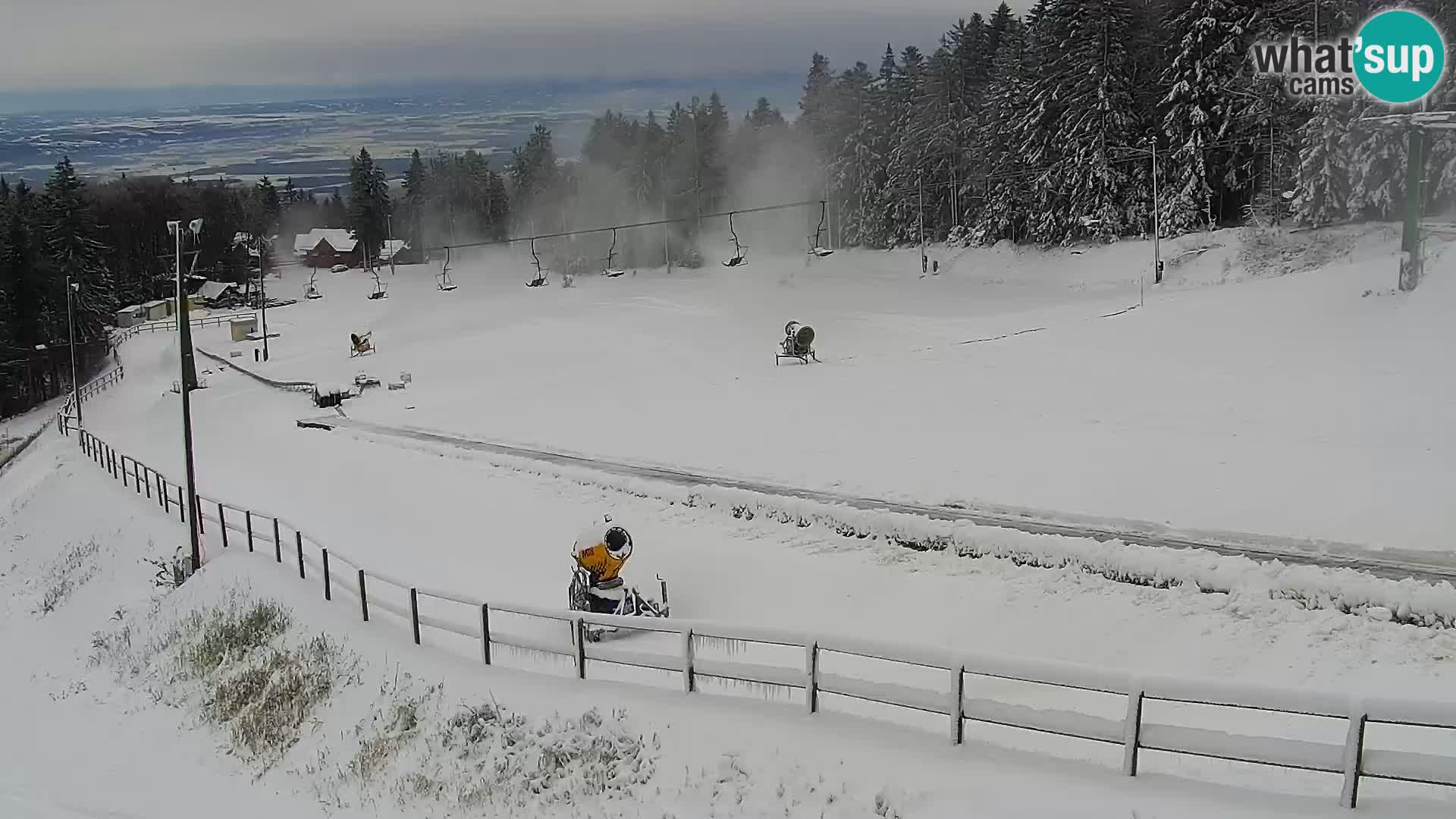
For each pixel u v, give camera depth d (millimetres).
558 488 31094
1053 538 20781
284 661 19391
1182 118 72750
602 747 13633
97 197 143875
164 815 15492
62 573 32688
